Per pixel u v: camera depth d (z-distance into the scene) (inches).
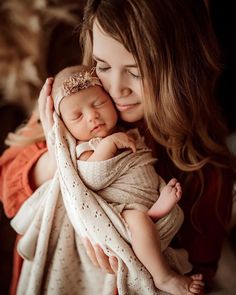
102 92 45.4
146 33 42.7
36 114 55.6
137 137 47.7
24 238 48.4
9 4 75.5
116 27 41.7
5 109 79.0
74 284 48.9
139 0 42.5
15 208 51.4
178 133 49.6
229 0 73.9
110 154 43.4
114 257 43.2
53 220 46.9
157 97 46.0
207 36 48.0
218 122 54.8
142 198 44.1
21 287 51.1
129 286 44.3
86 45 48.2
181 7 44.8
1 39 75.1
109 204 43.0
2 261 79.0
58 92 45.1
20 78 77.0
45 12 76.0
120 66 43.7
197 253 55.3
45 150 52.3
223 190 55.5
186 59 46.1
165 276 43.1
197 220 54.8
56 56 77.8
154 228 42.5
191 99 48.3
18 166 52.5
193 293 43.7
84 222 43.0
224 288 82.7
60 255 47.4
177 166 52.3
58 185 45.8
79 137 44.9
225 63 76.7
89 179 43.0
